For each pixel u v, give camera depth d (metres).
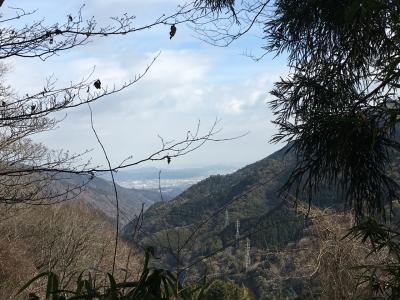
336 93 3.37
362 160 2.95
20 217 11.54
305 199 3.31
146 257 1.46
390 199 2.94
